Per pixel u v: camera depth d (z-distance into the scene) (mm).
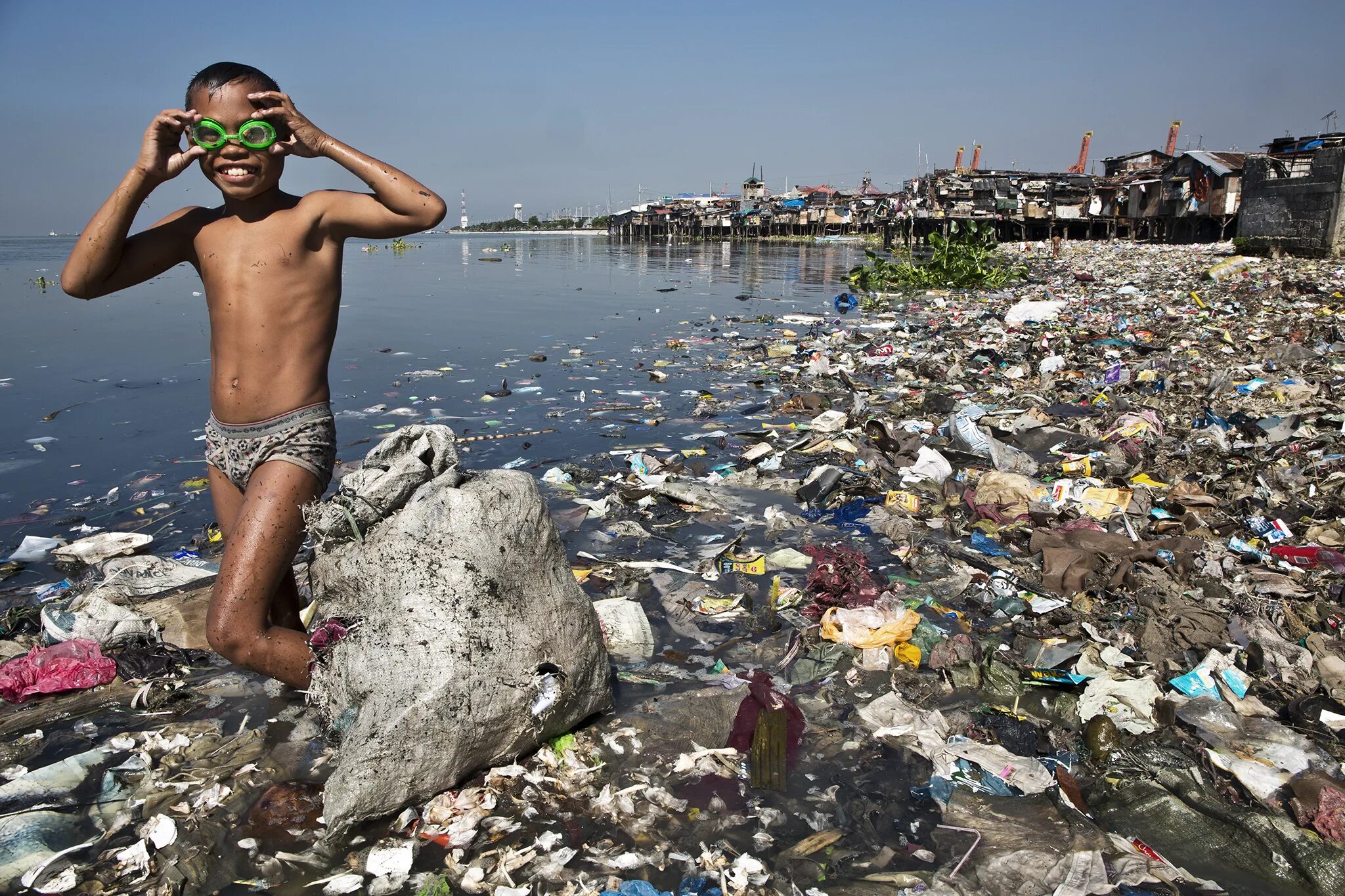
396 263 36562
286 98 2875
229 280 2908
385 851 2504
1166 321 12719
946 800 2754
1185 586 4207
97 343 11883
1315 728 3105
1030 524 5066
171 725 3186
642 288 22266
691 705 3234
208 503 5516
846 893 2365
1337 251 21625
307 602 4023
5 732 3166
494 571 2814
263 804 2736
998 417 7426
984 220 48938
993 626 3965
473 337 12836
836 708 3301
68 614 3785
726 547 4867
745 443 7035
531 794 2779
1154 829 2637
